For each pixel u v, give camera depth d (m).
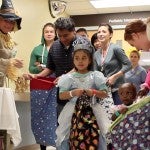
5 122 2.76
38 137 3.02
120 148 2.07
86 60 2.76
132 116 2.06
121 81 3.42
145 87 2.29
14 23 3.14
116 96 3.32
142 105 2.05
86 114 2.63
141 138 1.99
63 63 3.25
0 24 3.03
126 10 7.73
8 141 3.08
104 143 2.59
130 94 2.74
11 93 2.86
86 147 2.57
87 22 8.00
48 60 3.42
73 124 2.65
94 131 2.59
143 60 5.30
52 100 3.00
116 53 3.49
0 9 3.13
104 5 7.35
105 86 2.73
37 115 3.04
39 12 6.05
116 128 2.12
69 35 3.13
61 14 7.20
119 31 7.87
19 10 5.14
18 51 5.07
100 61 3.55
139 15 7.79
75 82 2.74
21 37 5.21
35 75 3.42
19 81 3.28
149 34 1.93
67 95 2.70
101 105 2.73
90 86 2.72
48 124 3.01
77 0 7.03
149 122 2.00
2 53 2.99
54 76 3.43
